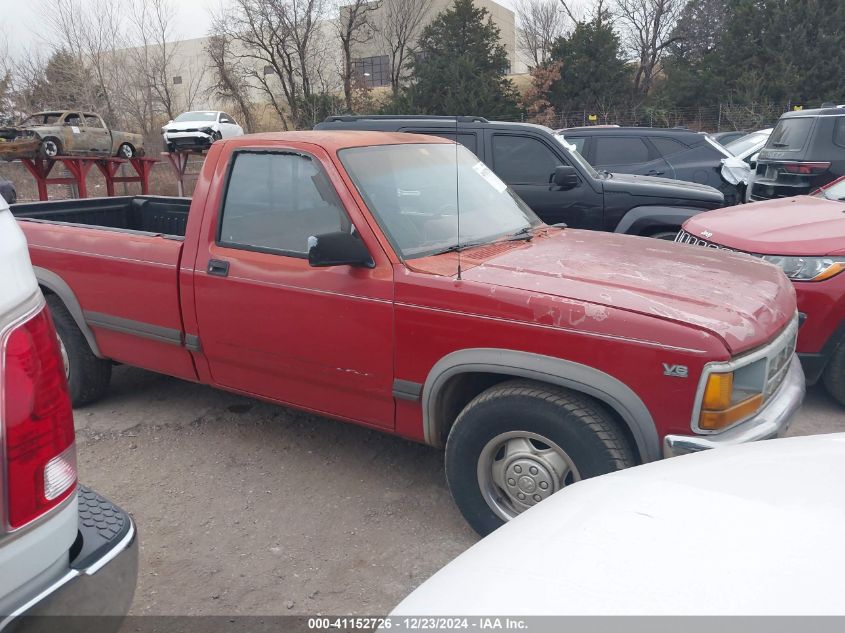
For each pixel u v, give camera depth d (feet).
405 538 10.90
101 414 15.44
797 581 4.35
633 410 9.00
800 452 6.43
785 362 10.33
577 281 9.91
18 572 5.67
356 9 118.42
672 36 134.51
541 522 5.68
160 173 89.71
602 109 116.57
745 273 10.95
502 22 170.19
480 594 4.75
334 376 11.48
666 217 22.43
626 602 4.36
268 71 124.98
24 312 5.83
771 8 109.70
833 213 16.69
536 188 23.53
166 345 13.62
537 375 9.51
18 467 5.65
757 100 106.11
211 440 14.21
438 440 10.99
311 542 10.81
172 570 10.16
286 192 11.89
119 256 13.58
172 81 135.44
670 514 5.32
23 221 15.26
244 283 12.02
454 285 10.11
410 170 12.53
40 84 108.58
